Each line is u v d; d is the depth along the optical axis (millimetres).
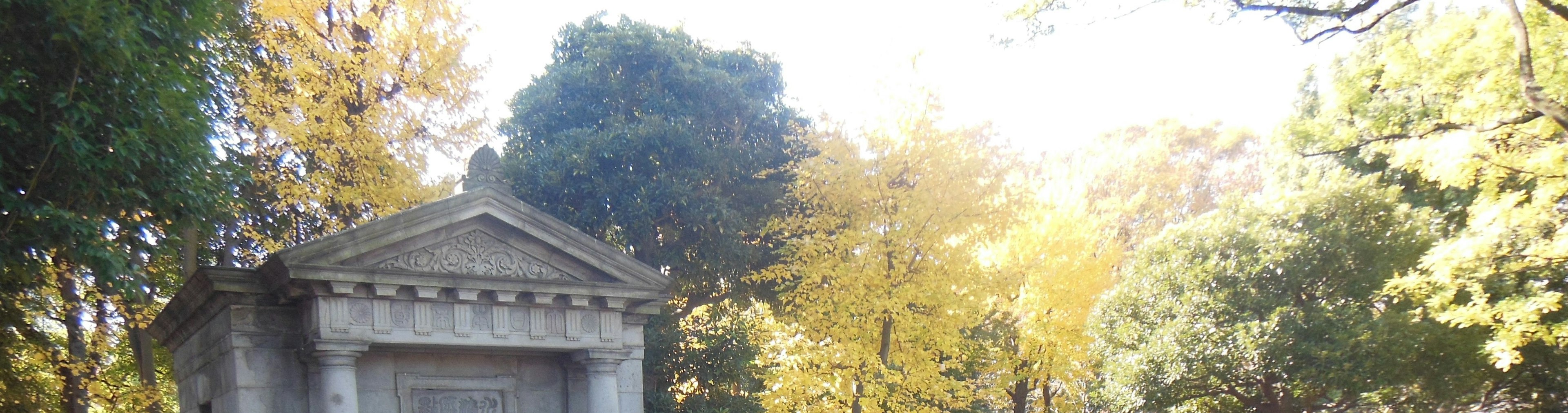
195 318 21891
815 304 28656
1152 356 33000
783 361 30219
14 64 15047
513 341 21422
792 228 29422
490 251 21375
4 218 15047
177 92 16281
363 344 19812
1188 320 33250
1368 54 37094
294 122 25750
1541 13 24609
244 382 19641
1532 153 25734
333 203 27250
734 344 30438
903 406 28344
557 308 22062
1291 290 33031
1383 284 32188
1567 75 23828
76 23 14438
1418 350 30422
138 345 25344
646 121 30156
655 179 30219
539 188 30422
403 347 20766
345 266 19641
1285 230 33438
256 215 27531
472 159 22547
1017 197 28703
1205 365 32312
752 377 32406
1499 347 26547
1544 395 31719
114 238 16859
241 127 26234
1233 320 33062
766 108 32781
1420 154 26969
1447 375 31031
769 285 32156
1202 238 34219
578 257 22031
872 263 28109
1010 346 33969
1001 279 28938
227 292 19828
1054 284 32375
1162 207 53750
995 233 28906
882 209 28406
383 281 19875
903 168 28188
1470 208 29172
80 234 15219
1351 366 30391
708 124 31969
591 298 22266
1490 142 26625
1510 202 26359
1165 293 34094
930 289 27625
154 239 19359
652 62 32094
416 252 20641
